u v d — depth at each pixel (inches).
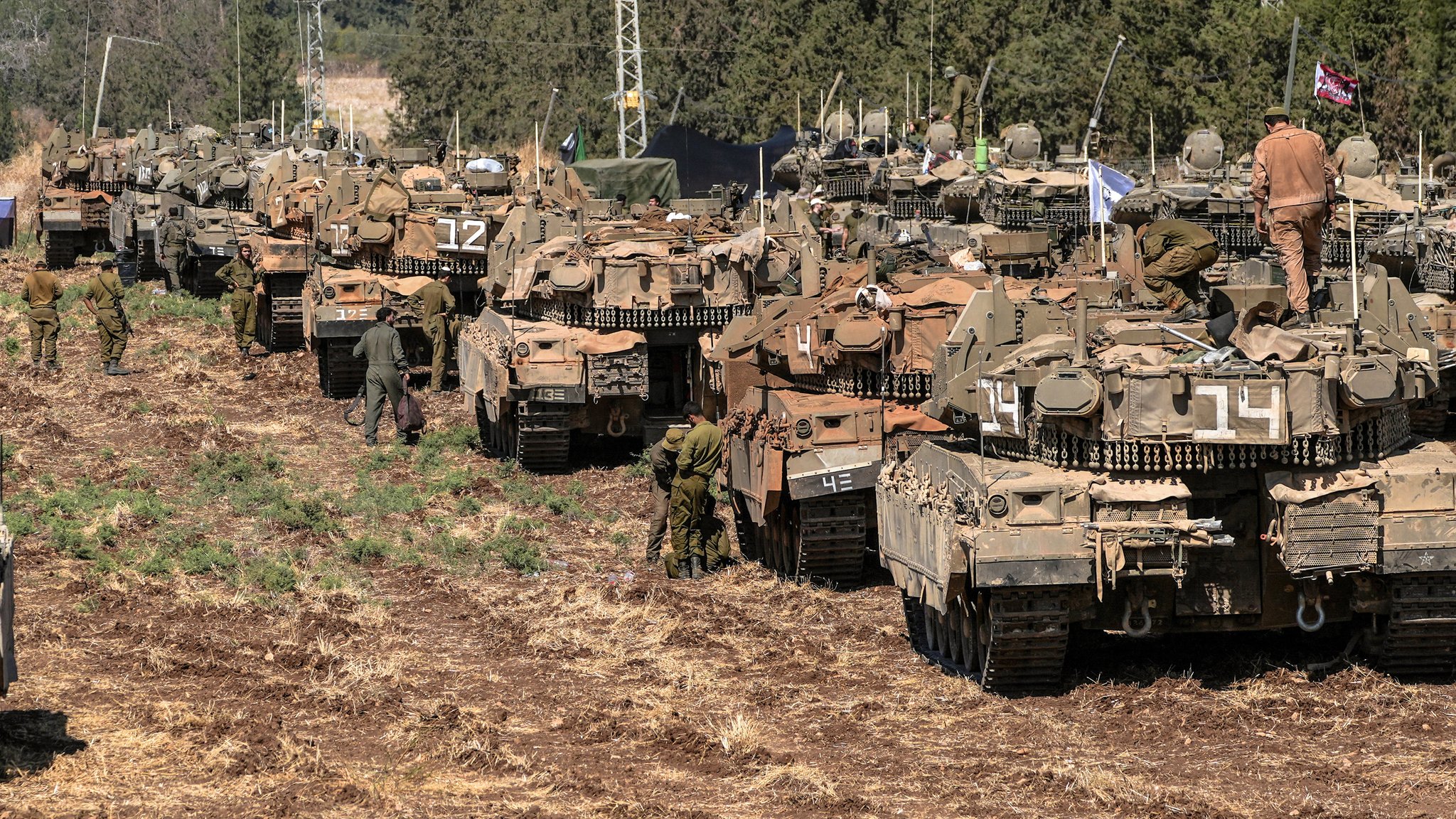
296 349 5211.6
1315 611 2073.1
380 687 2130.9
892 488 2337.6
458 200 4702.3
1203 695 2070.6
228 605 2519.7
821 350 2790.4
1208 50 7170.3
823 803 1680.6
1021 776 1764.3
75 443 3843.5
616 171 6663.4
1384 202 4343.0
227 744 1846.7
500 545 2940.5
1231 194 4328.3
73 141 7317.9
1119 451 2012.8
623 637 2412.6
